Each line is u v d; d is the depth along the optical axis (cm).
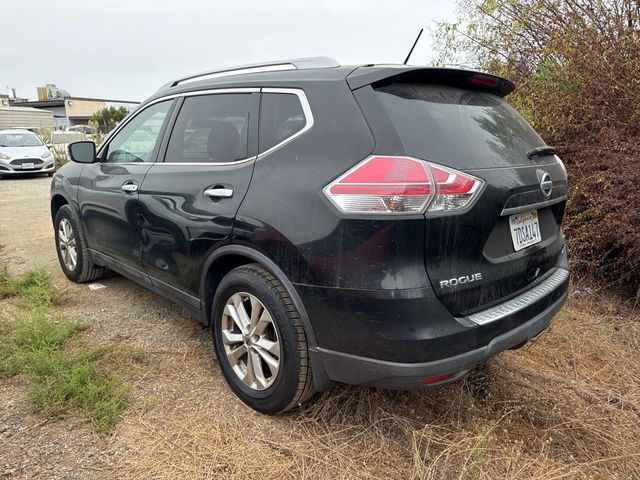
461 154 210
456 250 201
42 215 816
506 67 530
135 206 330
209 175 274
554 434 245
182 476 213
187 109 314
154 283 332
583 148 414
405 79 225
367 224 197
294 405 243
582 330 353
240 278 249
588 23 436
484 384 283
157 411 258
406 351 195
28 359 297
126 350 317
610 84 399
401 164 195
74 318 372
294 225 219
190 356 317
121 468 218
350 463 222
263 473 216
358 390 270
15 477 211
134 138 363
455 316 204
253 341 251
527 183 233
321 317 215
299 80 244
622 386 291
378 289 195
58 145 1764
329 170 213
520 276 238
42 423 246
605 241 399
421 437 238
